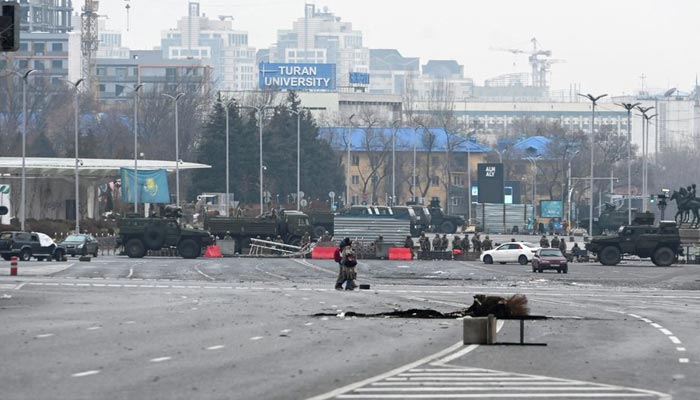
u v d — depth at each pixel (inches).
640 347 2608.3
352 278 4719.5
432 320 3238.2
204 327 2974.9
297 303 3887.8
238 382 1972.2
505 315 3346.5
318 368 2171.5
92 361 2246.6
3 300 3909.9
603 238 7741.1
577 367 2231.8
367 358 2340.1
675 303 4217.5
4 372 2079.2
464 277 6058.1
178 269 6422.2
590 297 4527.6
